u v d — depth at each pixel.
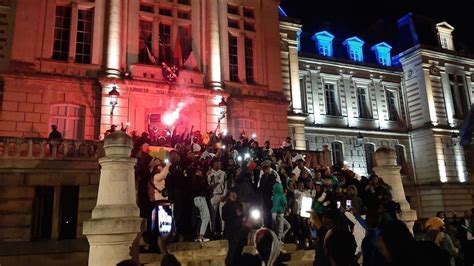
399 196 12.60
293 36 30.78
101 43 22.34
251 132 25.33
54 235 15.37
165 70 22.83
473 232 15.77
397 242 4.44
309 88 32.59
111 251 8.41
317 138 31.92
